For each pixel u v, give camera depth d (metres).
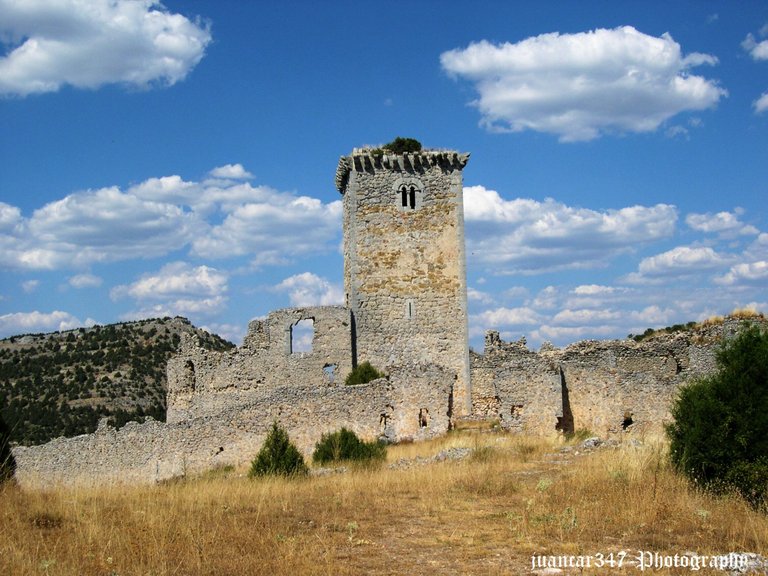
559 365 41.81
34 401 81.25
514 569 15.11
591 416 40.72
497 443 35.75
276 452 30.36
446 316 52.78
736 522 17.67
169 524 18.09
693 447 21.20
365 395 42.88
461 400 51.75
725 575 14.62
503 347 52.56
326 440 35.28
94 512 19.31
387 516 19.98
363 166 53.22
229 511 20.77
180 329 104.31
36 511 19.81
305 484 25.97
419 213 53.38
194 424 43.19
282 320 52.00
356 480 25.97
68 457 46.91
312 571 14.89
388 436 42.66
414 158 53.16
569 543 16.67
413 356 52.16
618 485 21.12
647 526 17.81
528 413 41.31
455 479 24.72
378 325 52.31
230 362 51.97
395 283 52.75
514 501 21.55
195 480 30.75
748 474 20.02
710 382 22.06
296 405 42.44
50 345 100.50
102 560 15.51
